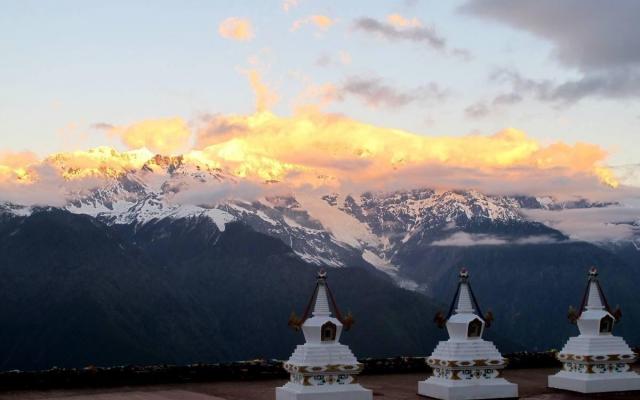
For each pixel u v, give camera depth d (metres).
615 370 37.50
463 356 34.44
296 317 32.97
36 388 37.56
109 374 39.06
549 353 48.38
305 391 31.62
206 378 40.75
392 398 35.19
